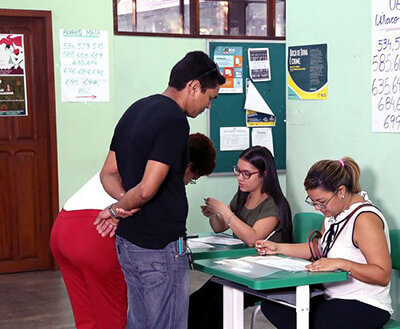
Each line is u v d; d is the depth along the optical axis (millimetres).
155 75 5969
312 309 2598
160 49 5953
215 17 6113
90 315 3135
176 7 5988
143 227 2377
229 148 6230
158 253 2387
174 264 2406
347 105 3480
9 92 5555
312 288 2551
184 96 2469
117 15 5785
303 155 3840
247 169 3162
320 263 2453
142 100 2494
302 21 3770
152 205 2361
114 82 5812
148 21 5902
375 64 3271
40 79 5641
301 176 3863
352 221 2592
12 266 5672
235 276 2385
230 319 2645
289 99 3924
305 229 3359
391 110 3184
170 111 2340
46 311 4547
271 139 6387
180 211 2406
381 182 3285
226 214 3098
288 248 2879
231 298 2631
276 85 6348
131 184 2414
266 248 2861
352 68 3430
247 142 6289
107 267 2891
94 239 2855
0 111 5535
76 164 5734
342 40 3486
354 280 2576
